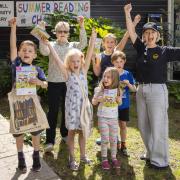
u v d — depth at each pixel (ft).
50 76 16.69
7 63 29.66
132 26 15.31
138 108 15.60
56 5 30.40
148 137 15.67
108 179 14.42
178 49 14.70
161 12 31.60
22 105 14.06
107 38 17.10
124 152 16.80
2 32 30.83
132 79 16.74
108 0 31.09
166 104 15.05
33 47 14.17
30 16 30.40
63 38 16.70
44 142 17.66
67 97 15.07
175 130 20.76
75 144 17.66
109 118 15.16
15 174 14.21
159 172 15.11
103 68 17.17
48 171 14.52
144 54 14.94
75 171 14.99
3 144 17.16
